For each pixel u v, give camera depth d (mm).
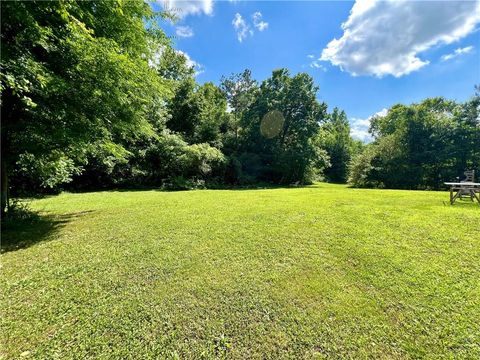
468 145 18859
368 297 2541
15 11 3412
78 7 4113
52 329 2062
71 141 5328
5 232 4816
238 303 2455
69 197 10250
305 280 2895
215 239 4332
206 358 1798
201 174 17125
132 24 5477
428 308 2338
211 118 22062
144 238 4422
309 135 23891
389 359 1777
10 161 5996
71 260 3482
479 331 2023
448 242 4000
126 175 15680
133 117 6316
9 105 4633
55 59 4512
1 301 2465
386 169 20328
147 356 1804
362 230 4742
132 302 2463
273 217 5938
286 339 1980
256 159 22844
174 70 22719
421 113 20562
